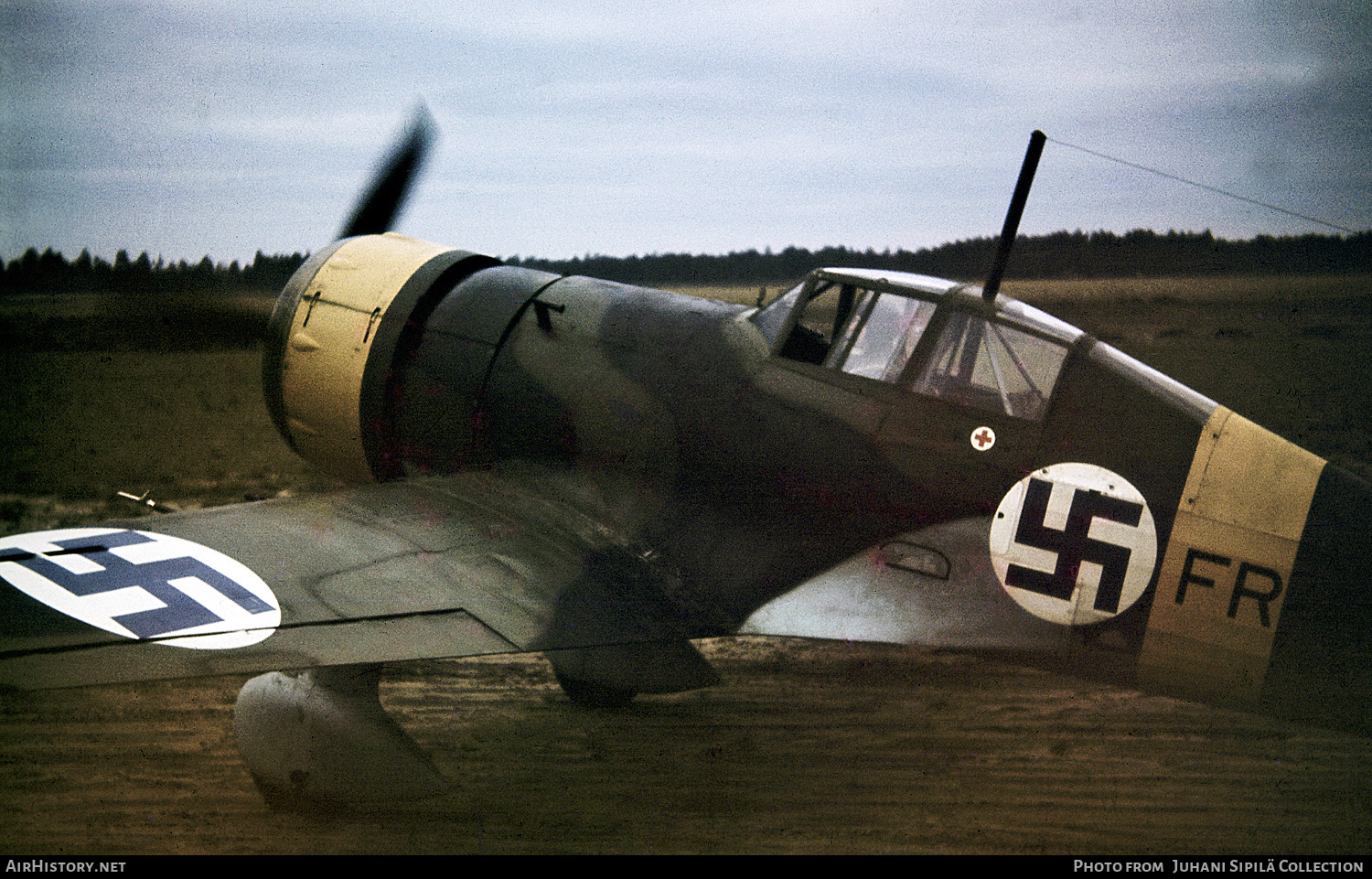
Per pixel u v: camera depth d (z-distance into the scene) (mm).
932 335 4703
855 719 5445
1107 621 4383
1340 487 4273
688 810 4414
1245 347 20266
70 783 4660
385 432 6176
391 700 5754
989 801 4480
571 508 5328
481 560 4770
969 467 4500
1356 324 22438
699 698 5766
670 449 5160
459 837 4199
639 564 4973
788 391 4949
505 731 5309
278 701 4520
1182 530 4309
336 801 4344
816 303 5242
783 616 4691
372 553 4660
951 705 5637
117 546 4434
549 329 5789
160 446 13320
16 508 9945
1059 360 4535
